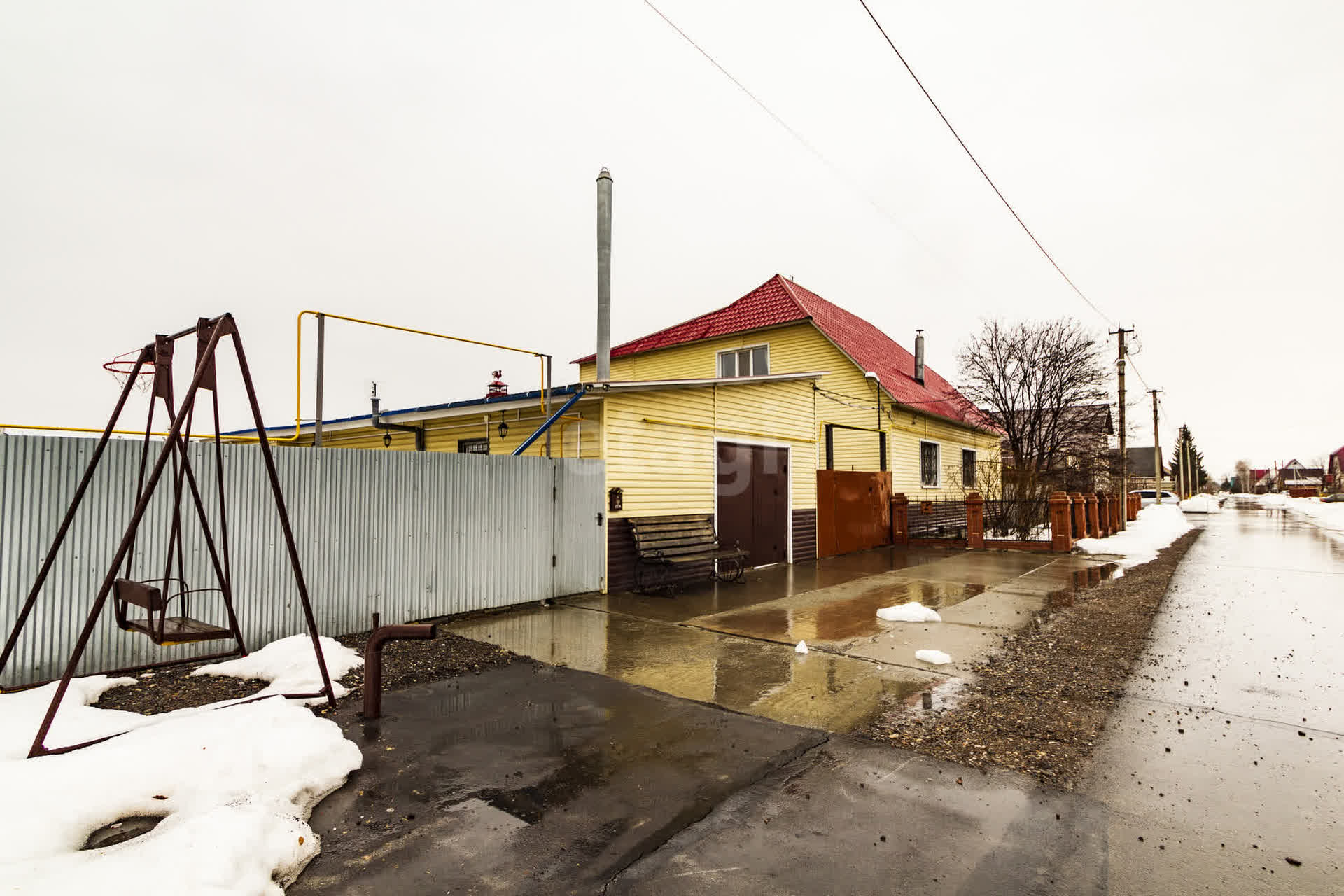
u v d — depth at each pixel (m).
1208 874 2.77
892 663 5.94
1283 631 7.22
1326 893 2.64
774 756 3.92
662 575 9.98
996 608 8.50
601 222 10.55
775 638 6.82
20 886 2.30
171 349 4.79
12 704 4.26
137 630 4.39
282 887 2.62
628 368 21.22
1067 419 21.42
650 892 2.62
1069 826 3.16
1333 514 34.19
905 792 3.48
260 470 6.14
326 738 3.73
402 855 2.86
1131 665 5.90
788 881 2.70
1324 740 4.23
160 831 2.85
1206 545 17.62
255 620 6.06
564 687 5.18
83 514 5.15
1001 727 4.43
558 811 3.25
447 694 4.99
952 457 22.97
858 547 15.53
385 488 7.04
